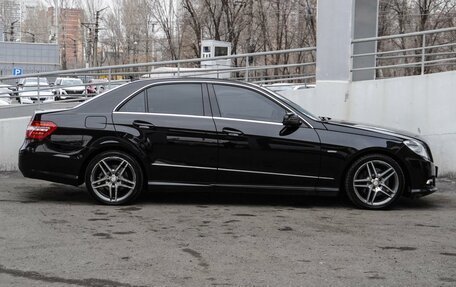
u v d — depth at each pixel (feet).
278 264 15.52
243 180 22.41
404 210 22.88
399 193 22.53
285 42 104.37
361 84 32.19
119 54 178.50
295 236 18.45
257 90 22.95
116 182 22.79
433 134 30.91
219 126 22.33
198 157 22.36
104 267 15.15
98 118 22.66
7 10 227.61
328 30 32.83
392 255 16.44
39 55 158.81
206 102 22.81
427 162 22.65
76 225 19.61
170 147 22.36
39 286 13.74
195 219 20.79
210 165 22.34
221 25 105.60
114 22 179.32
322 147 22.20
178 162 22.40
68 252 16.44
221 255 16.30
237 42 104.17
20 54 156.56
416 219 21.18
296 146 22.20
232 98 22.90
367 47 36.76
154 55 164.25
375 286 13.89
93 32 190.49
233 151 22.27
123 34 176.45
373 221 20.72
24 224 19.66
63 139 22.54
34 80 89.25
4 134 32.04
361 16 36.42
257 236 18.42
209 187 22.56
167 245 17.28
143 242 17.57
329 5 32.68
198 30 107.76
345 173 22.57
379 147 22.21
